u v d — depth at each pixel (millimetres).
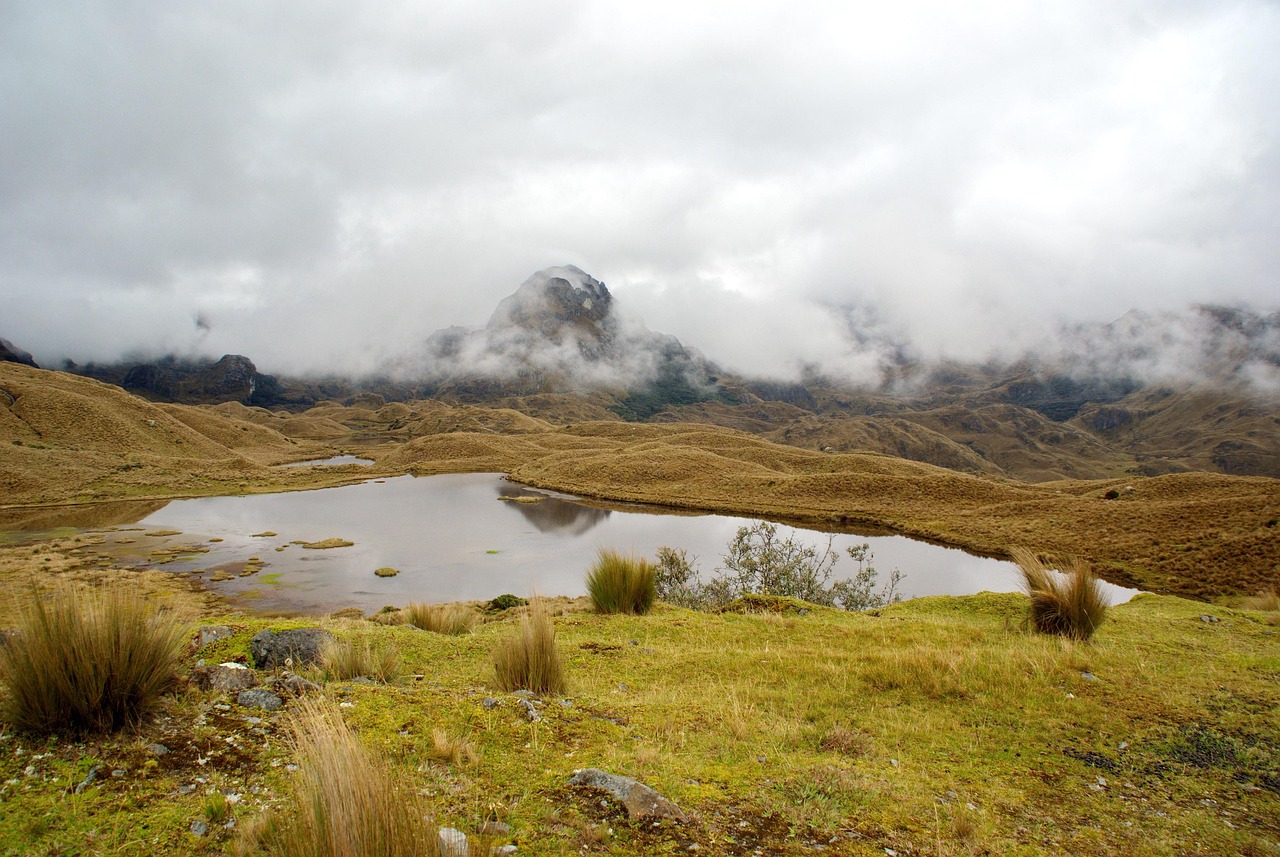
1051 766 7199
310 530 66938
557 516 80812
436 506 89750
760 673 10758
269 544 58062
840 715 8633
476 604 26938
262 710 6656
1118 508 59938
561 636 14305
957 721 8461
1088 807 6250
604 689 9883
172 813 4625
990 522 66875
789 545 34688
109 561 48969
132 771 5160
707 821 5258
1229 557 42344
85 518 75000
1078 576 14281
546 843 4637
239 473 120312
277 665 9000
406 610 18547
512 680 9289
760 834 5117
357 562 50438
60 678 5496
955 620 18094
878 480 92250
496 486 119375
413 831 3863
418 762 5871
